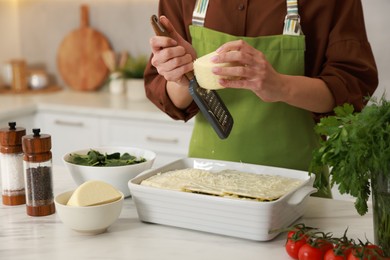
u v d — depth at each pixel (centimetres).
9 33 390
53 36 387
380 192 122
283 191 143
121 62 363
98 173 164
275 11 183
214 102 151
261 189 143
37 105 332
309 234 126
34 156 153
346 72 178
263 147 184
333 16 182
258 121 183
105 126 317
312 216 153
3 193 166
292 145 184
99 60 373
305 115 185
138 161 174
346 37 180
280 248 133
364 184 123
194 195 137
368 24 302
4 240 140
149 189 143
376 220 125
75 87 381
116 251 132
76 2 377
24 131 165
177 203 141
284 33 182
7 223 151
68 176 192
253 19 186
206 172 156
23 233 144
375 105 121
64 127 328
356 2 184
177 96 186
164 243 137
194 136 195
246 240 138
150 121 305
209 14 190
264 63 147
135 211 158
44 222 152
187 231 143
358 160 118
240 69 143
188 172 156
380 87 304
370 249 116
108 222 141
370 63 183
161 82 191
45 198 156
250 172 165
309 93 167
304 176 158
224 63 142
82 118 322
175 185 146
